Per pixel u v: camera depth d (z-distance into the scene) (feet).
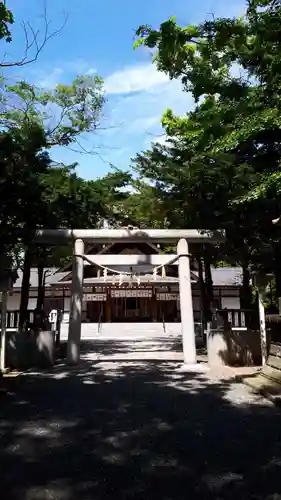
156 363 43.34
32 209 39.91
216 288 121.49
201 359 46.14
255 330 41.42
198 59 28.99
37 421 20.36
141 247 107.76
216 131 28.76
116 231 43.80
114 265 45.01
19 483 12.99
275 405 23.49
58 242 43.65
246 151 37.83
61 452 15.84
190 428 19.04
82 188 46.85
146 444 16.76
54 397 26.18
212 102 32.73
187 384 30.68
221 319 47.21
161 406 23.53
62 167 47.06
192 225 46.42
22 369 39.17
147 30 25.61
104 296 126.11
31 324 48.24
